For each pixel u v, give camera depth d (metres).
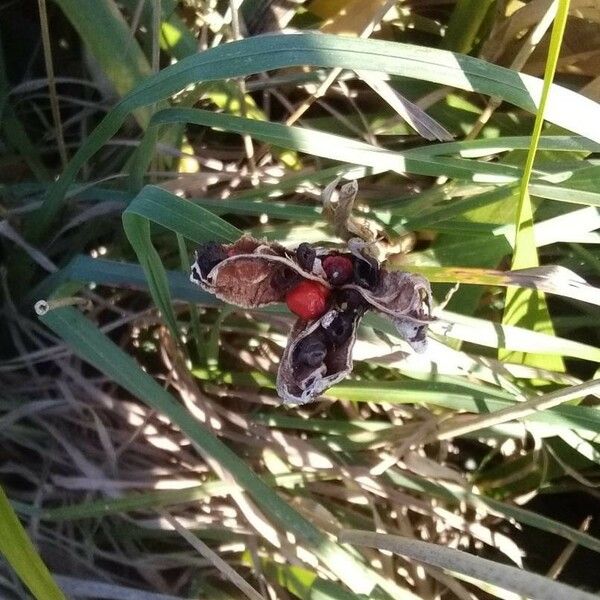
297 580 0.32
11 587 0.30
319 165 0.33
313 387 0.22
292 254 0.23
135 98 0.26
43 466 0.32
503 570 0.25
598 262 0.33
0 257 0.33
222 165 0.33
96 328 0.28
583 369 0.36
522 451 0.36
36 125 0.35
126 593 0.30
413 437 0.33
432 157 0.27
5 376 0.32
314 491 0.35
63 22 0.34
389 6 0.31
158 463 0.34
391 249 0.29
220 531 0.33
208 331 0.33
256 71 0.25
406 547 0.28
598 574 0.38
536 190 0.28
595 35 0.34
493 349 0.33
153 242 0.32
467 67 0.24
